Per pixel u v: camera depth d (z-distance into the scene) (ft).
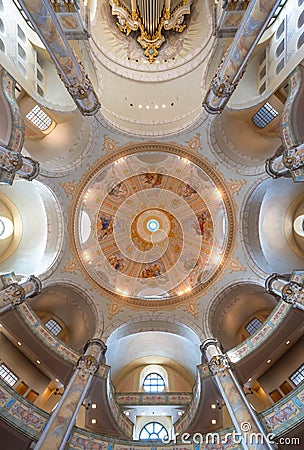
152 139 68.23
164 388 71.67
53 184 65.26
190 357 71.20
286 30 54.95
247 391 59.41
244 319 69.62
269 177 62.44
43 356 56.85
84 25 45.52
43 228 69.00
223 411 54.95
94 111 58.95
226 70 52.08
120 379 72.49
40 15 41.09
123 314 67.15
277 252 66.13
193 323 65.82
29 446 42.01
